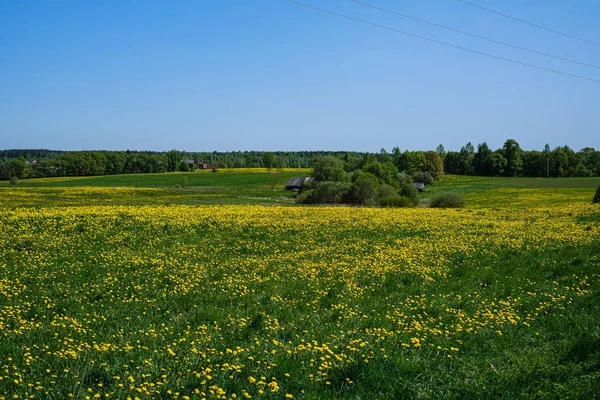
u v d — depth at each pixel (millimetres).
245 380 7895
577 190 88750
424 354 9602
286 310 13094
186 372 8156
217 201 67875
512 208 53312
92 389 7445
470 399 7480
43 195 66188
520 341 10617
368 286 16250
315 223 33969
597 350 9266
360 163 152000
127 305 13633
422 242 25781
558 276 17906
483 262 20219
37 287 15820
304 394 7457
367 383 7965
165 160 181750
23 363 8414
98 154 162125
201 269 18656
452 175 175125
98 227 30203
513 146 167625
